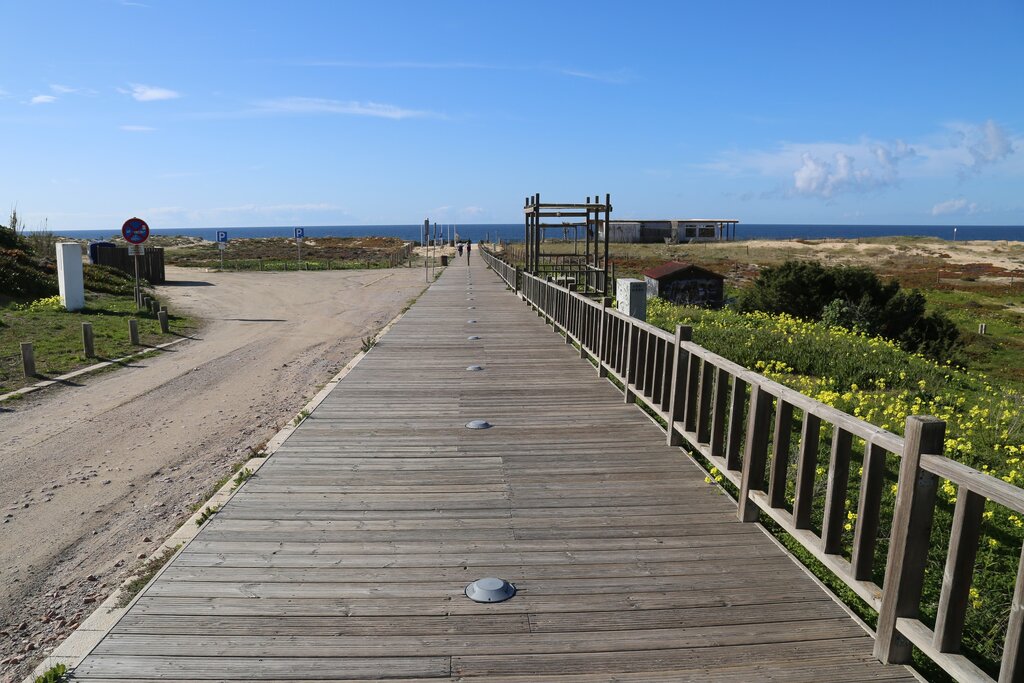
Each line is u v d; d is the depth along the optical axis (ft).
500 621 9.62
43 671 8.77
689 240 245.65
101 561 14.23
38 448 22.22
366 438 18.78
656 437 18.83
